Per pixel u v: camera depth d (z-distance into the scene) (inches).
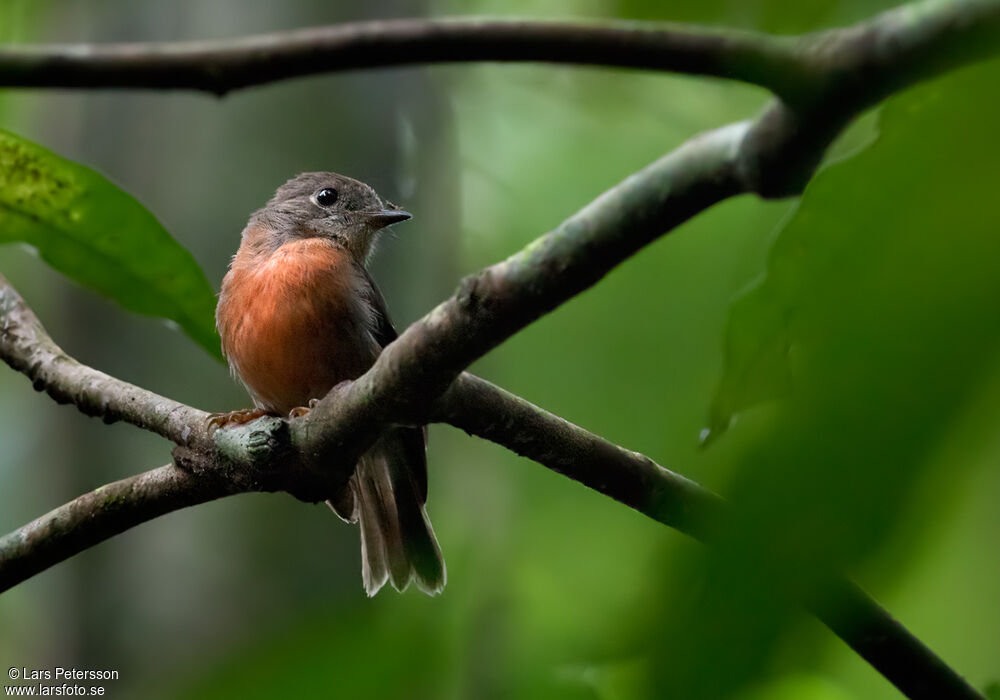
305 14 519.5
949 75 109.3
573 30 184.4
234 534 508.1
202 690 162.4
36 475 628.7
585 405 658.8
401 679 172.6
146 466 530.6
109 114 529.0
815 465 77.7
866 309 78.0
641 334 661.3
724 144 160.7
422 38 199.2
